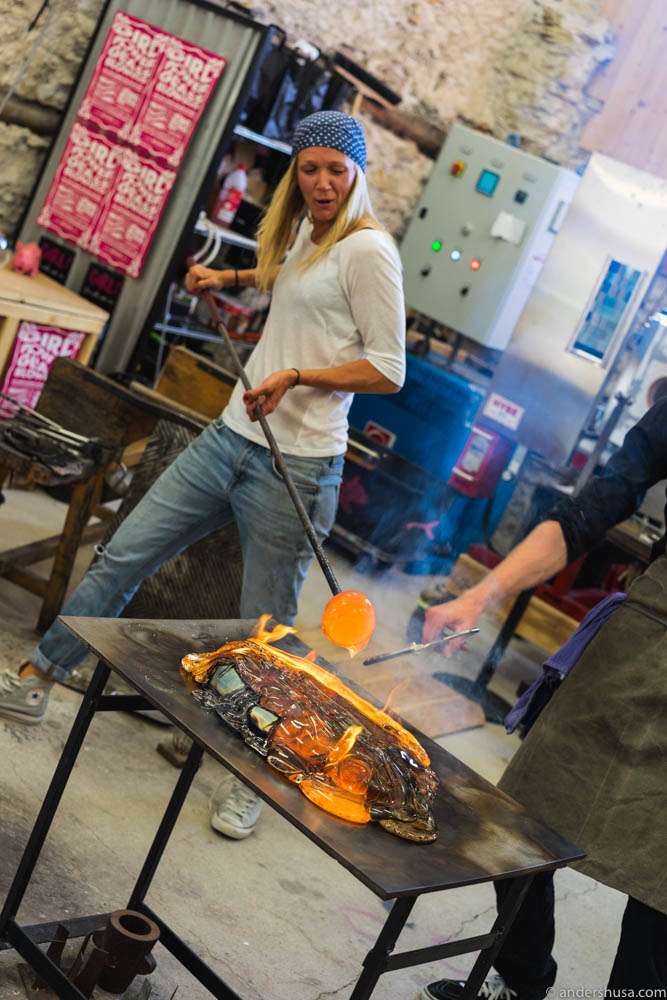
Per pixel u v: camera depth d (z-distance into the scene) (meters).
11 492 4.94
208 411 4.36
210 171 5.30
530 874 2.07
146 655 2.14
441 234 6.74
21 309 4.71
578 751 2.43
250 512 3.06
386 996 2.81
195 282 3.26
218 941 2.73
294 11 6.20
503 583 2.39
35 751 3.12
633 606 2.43
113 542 3.14
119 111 5.42
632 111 6.98
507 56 7.13
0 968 2.32
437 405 6.48
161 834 2.55
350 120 2.91
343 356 2.99
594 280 5.79
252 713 2.00
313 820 1.85
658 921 2.45
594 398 5.78
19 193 5.62
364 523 6.27
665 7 6.79
